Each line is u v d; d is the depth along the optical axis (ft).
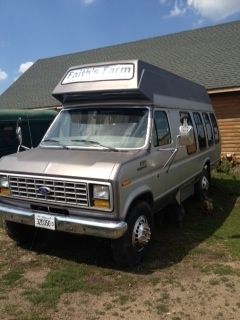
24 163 18.11
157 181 19.66
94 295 15.17
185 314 13.78
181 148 22.97
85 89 19.97
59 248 20.10
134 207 17.53
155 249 19.90
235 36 56.18
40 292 15.39
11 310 14.06
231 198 31.14
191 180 25.79
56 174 16.79
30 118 36.68
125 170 16.40
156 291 15.46
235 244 20.62
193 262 18.28
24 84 71.26
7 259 18.70
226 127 46.80
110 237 16.10
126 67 19.57
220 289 15.60
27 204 18.03
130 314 13.83
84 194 16.28
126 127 19.40
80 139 19.75
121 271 17.31
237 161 45.83
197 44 58.13
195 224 24.26
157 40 64.34
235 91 45.27
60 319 13.51
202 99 30.25
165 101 21.56
